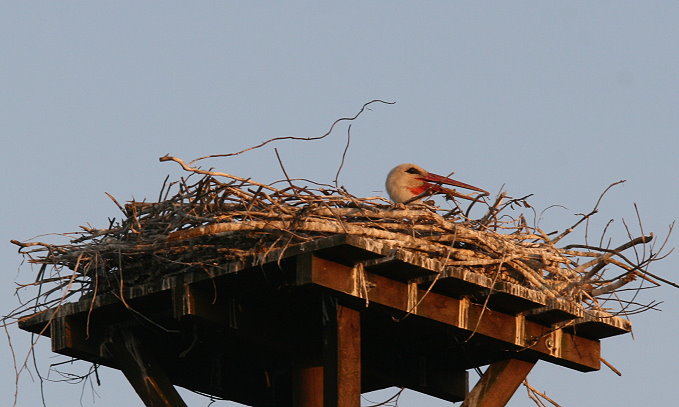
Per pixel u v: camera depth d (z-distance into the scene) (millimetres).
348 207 14164
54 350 14773
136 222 14438
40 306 14953
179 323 14703
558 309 14445
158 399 14664
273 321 14617
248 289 13984
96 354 14953
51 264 14805
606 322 14945
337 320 13391
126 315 14727
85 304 14617
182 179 14344
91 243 14781
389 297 13594
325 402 13281
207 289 13984
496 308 14555
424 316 13875
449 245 14164
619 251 14695
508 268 14492
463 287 13930
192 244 13703
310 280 12961
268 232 13383
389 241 13523
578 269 14953
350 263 13336
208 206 13992
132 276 14547
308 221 13336
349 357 13375
